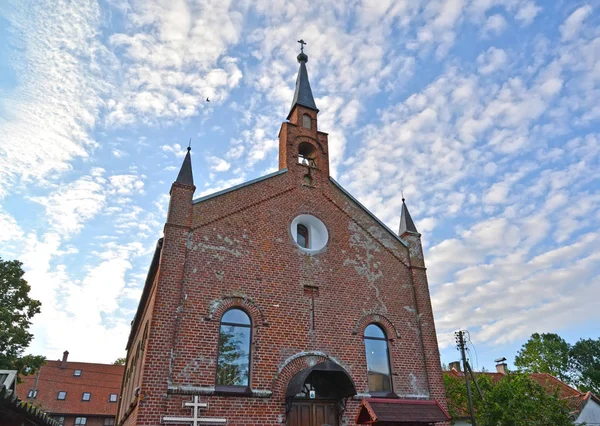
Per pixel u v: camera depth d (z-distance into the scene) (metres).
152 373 13.52
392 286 19.42
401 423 13.96
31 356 29.23
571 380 56.31
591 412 32.62
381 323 18.36
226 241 16.80
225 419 13.86
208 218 16.88
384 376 17.53
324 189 20.23
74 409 51.44
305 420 15.44
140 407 12.98
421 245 21.19
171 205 16.41
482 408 23.08
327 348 16.69
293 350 16.03
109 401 53.66
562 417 20.42
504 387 22.47
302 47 26.14
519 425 20.33
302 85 23.66
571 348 57.41
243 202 17.94
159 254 16.56
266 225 17.94
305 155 22.19
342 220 19.86
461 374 33.56
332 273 18.31
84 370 56.84
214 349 14.75
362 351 17.34
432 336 19.02
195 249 16.09
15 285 31.39
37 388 52.66
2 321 29.14
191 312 14.98
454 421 29.11
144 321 19.77
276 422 14.58
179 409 13.45
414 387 17.64
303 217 19.08
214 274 15.99
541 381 37.56
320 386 16.16
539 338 60.44
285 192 19.20
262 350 15.48
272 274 17.06
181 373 13.94
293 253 17.94
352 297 18.22
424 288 20.00
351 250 19.30
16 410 10.59
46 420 12.27
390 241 20.56
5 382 11.43
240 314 15.99
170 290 14.93
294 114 22.25
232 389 14.56
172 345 14.13
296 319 16.66
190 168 17.64
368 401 13.91
